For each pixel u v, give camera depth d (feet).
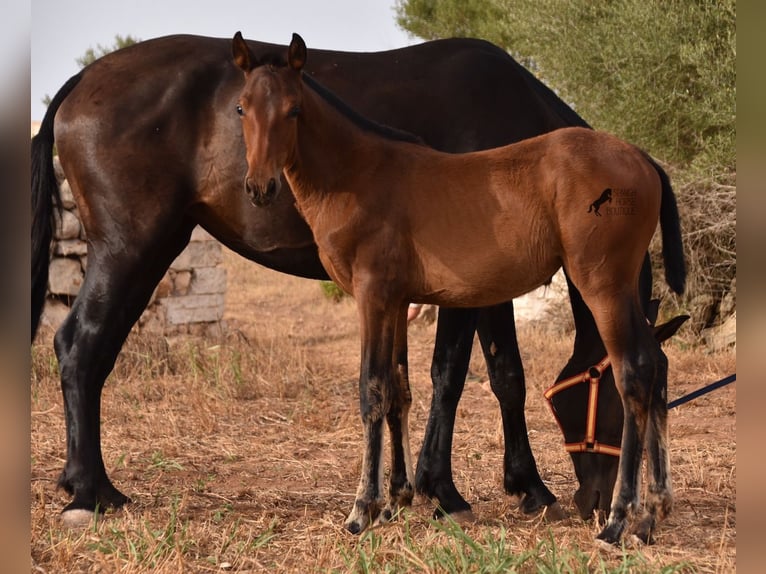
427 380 30.04
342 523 13.89
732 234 34.73
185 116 15.47
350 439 21.76
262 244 15.89
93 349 15.20
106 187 15.24
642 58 34.58
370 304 13.08
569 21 36.88
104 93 15.46
